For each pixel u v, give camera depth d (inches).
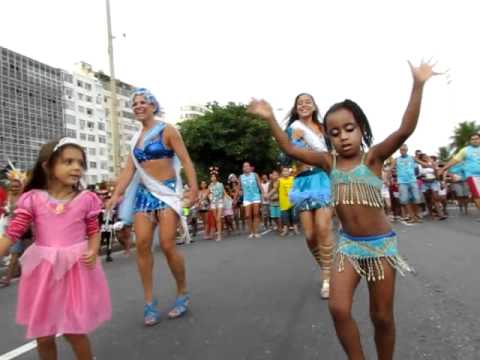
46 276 112.5
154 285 244.1
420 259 261.9
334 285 100.7
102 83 3722.9
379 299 101.9
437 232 386.3
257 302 191.0
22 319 114.1
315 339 141.3
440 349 127.3
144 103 181.2
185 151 182.1
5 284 308.2
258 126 1582.2
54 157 116.5
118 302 210.8
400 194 512.1
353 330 97.1
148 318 169.8
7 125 2175.2
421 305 169.9
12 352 152.3
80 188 123.6
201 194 579.5
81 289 114.4
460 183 546.6
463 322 147.6
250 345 140.2
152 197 176.4
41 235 116.9
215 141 1592.0
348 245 103.1
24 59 2357.3
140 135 181.3
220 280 244.8
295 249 359.3
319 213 194.1
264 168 1653.5
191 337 151.5
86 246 119.3
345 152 104.9
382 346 105.2
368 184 102.1
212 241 506.3
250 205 517.0
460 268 229.0
